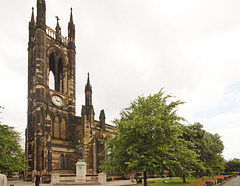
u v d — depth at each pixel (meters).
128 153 28.45
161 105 33.28
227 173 146.25
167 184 48.16
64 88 88.56
